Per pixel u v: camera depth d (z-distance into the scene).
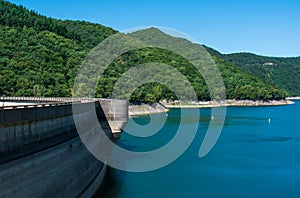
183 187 56.34
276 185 58.88
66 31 189.12
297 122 149.38
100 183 53.53
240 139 103.69
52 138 36.50
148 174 62.69
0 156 27.70
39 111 33.44
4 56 135.50
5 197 27.67
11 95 114.62
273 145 94.50
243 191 55.38
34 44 154.38
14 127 29.53
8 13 176.25
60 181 36.78
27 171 30.70
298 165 72.44
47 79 130.50
